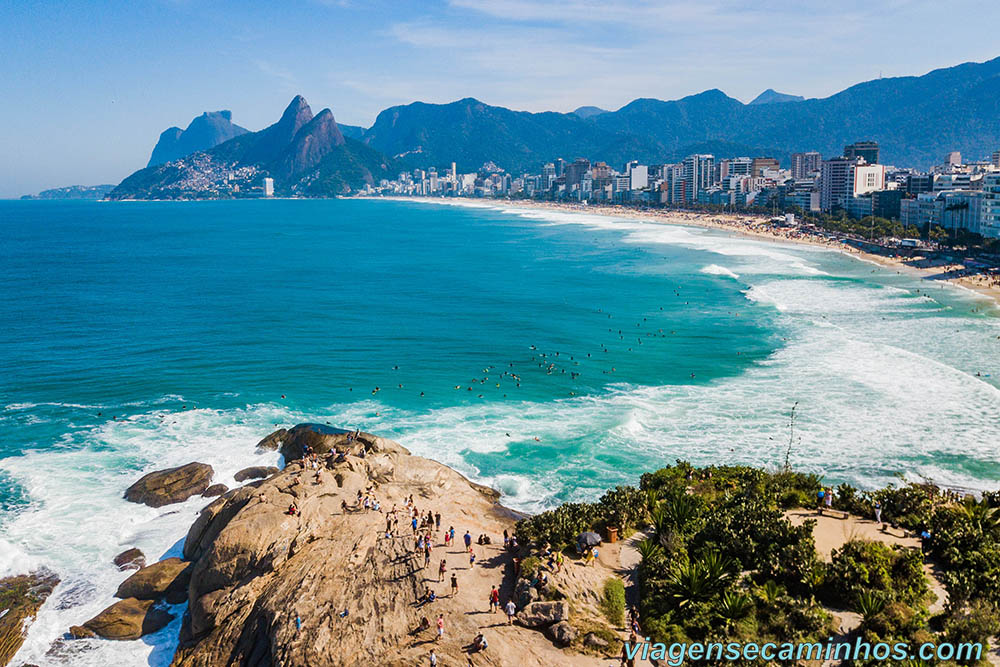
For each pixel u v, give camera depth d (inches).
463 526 2129.7
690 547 1878.7
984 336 4318.4
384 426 3088.1
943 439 2810.0
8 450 2854.3
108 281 7293.3
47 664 1772.9
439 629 1611.7
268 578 1883.6
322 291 6604.3
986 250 7549.2
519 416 3193.9
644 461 2709.2
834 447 2773.1
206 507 2268.7
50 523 2313.0
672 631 1589.6
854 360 3870.6
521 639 1590.8
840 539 1907.0
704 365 3914.9
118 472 2662.4
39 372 3882.9
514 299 6048.2
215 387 3629.4
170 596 1994.3
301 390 3582.7
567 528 1968.5
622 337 4594.0
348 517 2117.4
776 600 1601.9
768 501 2076.8
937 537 1817.2
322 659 1565.0
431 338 4658.0
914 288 6058.1
